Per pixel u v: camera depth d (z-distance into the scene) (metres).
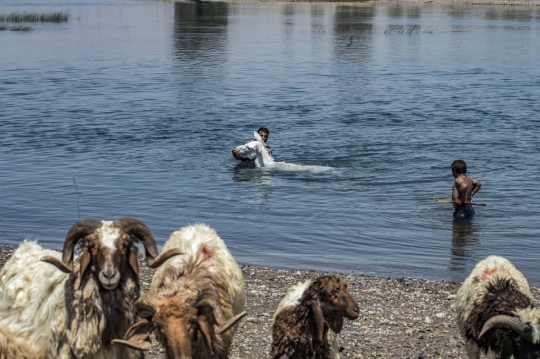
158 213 16.48
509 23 85.81
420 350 9.38
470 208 16.48
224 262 8.18
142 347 6.25
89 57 47.84
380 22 87.19
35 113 27.95
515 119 27.58
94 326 6.78
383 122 26.86
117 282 6.66
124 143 23.31
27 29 71.81
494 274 8.58
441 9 118.94
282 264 13.30
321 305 7.67
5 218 15.96
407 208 17.12
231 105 30.02
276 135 24.42
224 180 19.27
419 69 43.25
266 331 9.88
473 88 35.59
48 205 16.98
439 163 21.09
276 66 44.06
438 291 11.82
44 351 7.02
